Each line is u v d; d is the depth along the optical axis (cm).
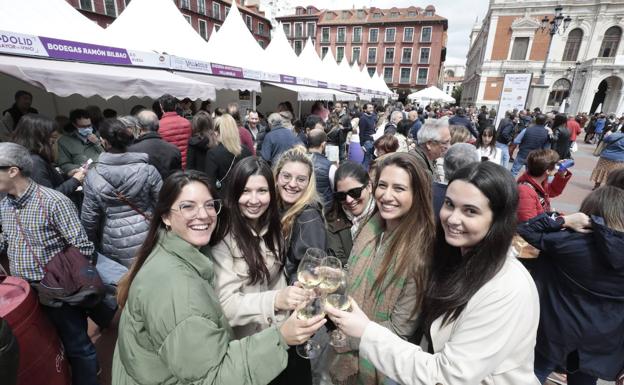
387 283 131
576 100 3394
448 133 296
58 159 356
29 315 152
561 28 3303
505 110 993
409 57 4444
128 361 96
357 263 148
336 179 201
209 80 659
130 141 230
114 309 206
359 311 117
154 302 88
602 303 147
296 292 119
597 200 147
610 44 3209
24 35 347
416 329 130
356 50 4681
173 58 561
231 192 135
